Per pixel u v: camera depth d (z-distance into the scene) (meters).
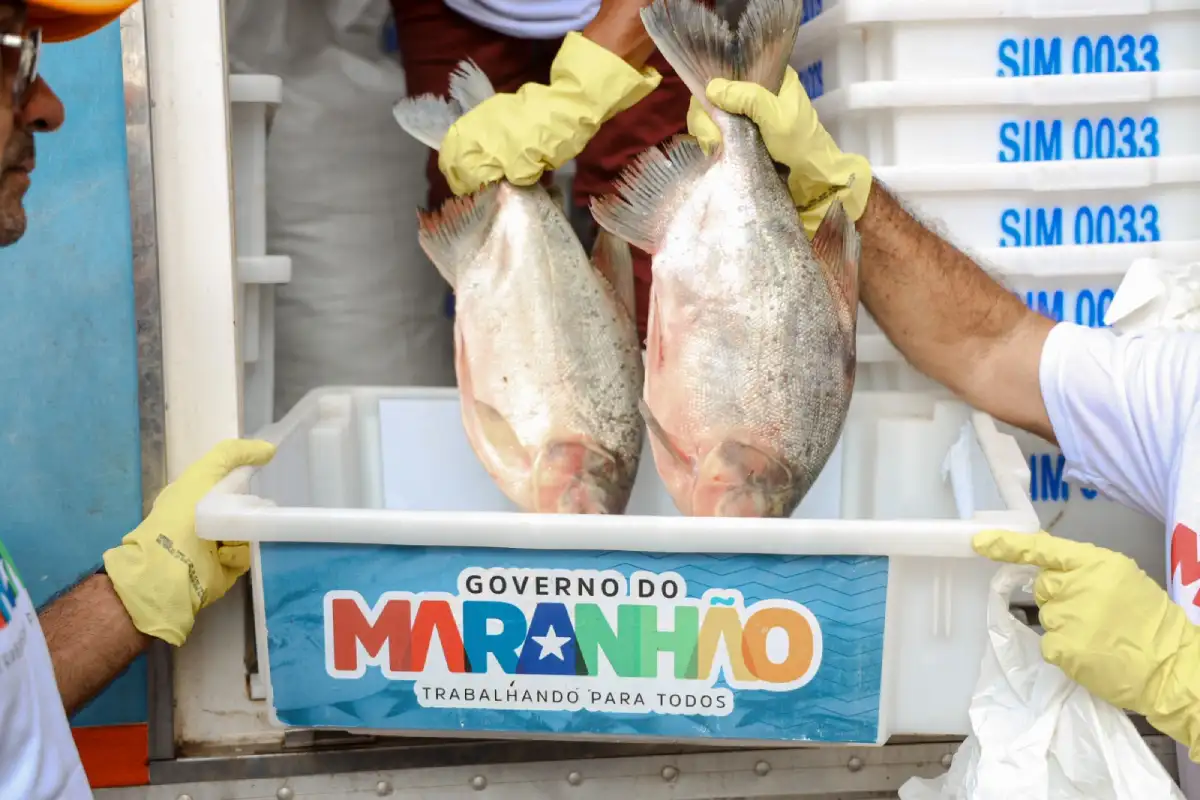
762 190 1.00
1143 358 1.07
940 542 0.84
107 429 1.04
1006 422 1.15
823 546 0.84
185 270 1.03
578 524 0.84
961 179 1.16
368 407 1.27
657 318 1.01
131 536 0.93
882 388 1.29
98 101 1.00
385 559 0.87
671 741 0.96
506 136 1.01
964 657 0.89
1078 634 0.84
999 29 1.15
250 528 0.87
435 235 1.04
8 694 0.68
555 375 1.04
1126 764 0.86
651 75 1.05
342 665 0.89
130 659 0.93
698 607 0.86
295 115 1.46
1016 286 1.19
